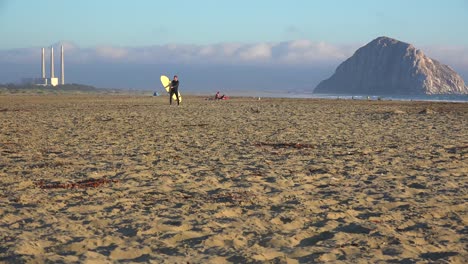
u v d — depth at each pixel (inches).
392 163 467.2
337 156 511.8
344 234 251.8
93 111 1293.1
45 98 2783.0
